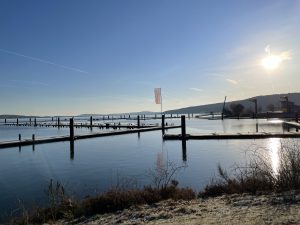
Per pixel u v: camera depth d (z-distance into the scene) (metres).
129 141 31.64
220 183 10.20
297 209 5.66
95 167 17.58
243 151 21.39
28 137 41.38
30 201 11.05
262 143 25.44
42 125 81.62
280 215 5.38
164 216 6.29
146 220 6.21
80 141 32.38
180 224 5.51
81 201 8.41
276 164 9.67
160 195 8.60
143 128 49.28
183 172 14.85
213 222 5.37
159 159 19.66
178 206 7.12
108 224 6.33
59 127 73.31
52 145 29.00
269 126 51.88
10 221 8.22
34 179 14.92
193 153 21.67
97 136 37.09
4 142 28.20
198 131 43.22
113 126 59.66
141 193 8.40
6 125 91.44
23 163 19.66
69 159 20.84
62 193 8.59
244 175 11.76
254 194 7.69
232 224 5.13
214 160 18.28
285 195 6.82
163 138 31.88
